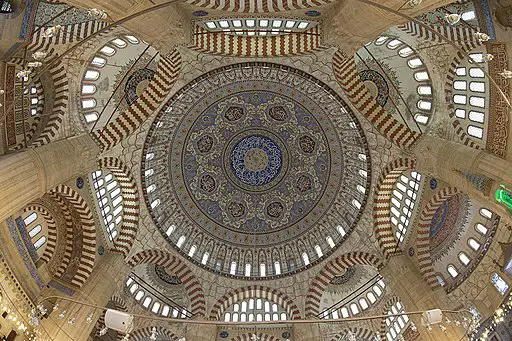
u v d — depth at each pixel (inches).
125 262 847.7
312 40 679.1
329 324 964.0
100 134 735.7
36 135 674.2
